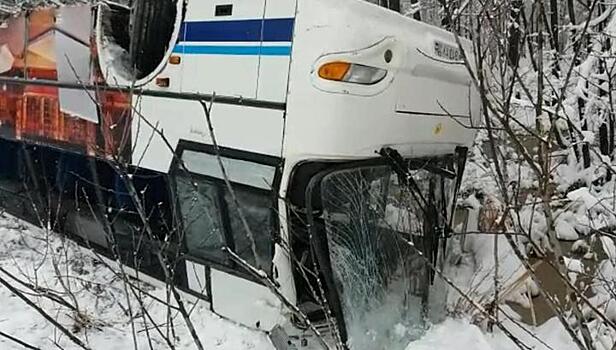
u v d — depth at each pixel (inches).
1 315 199.0
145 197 199.5
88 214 226.2
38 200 252.4
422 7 385.7
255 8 167.5
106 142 191.0
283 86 162.4
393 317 180.7
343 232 167.6
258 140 167.9
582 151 333.1
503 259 250.2
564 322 102.3
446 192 205.8
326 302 156.6
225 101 174.2
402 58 168.7
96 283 216.2
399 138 174.2
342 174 166.7
